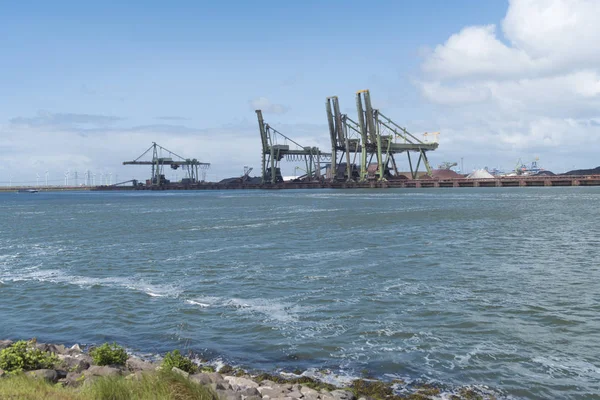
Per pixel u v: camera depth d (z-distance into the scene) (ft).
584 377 42.11
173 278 86.07
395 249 114.42
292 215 233.76
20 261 109.70
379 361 45.85
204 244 130.62
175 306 67.05
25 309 68.69
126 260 106.93
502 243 121.90
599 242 120.78
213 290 75.92
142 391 31.12
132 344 52.54
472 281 78.48
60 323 61.36
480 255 104.06
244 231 162.91
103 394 30.63
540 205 273.75
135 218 238.68
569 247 113.39
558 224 166.50
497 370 43.60
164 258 108.06
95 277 89.30
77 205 421.18
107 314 64.28
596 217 191.72
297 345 50.49
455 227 162.91
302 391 37.45
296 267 93.25
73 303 70.90
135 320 61.26
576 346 49.32
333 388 39.73
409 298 68.33
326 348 49.52
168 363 41.37
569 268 88.38
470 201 331.36
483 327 55.36
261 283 79.82
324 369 44.16
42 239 152.97
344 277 83.10
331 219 204.54
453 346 49.57
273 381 40.96
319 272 87.86
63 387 33.81
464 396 38.50
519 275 82.74
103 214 276.21
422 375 42.63
